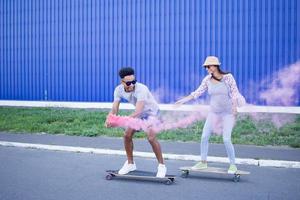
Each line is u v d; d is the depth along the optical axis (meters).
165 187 6.48
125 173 6.93
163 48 14.54
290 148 9.34
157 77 14.64
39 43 16.44
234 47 13.77
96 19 15.47
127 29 15.02
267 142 9.85
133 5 14.89
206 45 14.06
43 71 16.41
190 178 7.09
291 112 12.99
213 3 13.95
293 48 13.28
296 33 13.24
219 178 7.09
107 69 15.34
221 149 9.28
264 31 13.48
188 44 14.24
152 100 6.76
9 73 17.02
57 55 16.16
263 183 6.74
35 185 6.58
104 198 5.86
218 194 6.08
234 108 6.85
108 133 11.31
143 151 9.12
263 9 13.48
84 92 15.73
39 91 16.50
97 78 15.51
